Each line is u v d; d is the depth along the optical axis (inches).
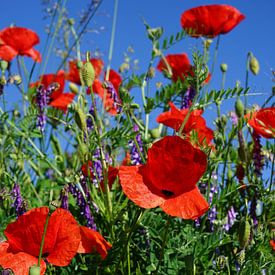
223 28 55.5
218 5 54.9
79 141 47.1
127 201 45.6
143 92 52.5
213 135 47.3
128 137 46.4
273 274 45.9
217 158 47.6
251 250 44.5
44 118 51.9
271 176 48.2
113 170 46.9
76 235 40.6
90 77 45.7
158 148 39.6
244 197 49.3
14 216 47.3
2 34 61.6
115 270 43.7
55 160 53.6
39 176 56.9
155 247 46.1
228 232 49.5
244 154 48.9
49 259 40.8
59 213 40.5
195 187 40.0
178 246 45.6
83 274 44.8
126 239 43.7
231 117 53.9
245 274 44.1
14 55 61.3
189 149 39.4
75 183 46.9
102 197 46.8
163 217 46.6
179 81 50.8
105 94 57.8
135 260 46.4
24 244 40.6
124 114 51.1
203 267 46.0
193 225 48.1
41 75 62.5
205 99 46.3
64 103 58.2
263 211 47.8
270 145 49.4
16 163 53.5
